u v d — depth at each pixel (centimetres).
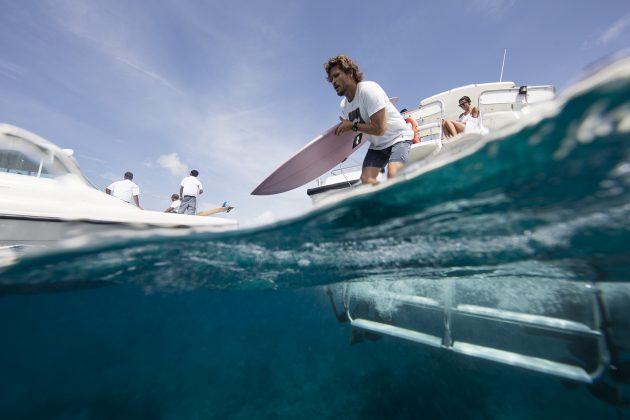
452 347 329
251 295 534
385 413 342
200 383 480
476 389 375
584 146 121
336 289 476
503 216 196
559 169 138
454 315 370
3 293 299
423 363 450
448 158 151
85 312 438
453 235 236
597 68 105
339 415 350
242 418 360
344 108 291
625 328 274
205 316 679
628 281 284
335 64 259
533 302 328
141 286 385
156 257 286
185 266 322
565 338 303
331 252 285
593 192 154
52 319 416
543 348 326
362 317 439
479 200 178
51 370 486
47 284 301
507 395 359
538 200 169
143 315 565
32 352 455
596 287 294
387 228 230
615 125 109
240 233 238
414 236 243
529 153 133
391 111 266
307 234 244
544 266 283
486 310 335
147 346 639
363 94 247
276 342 713
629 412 281
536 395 352
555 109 115
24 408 387
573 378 270
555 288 320
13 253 229
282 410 375
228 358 614
